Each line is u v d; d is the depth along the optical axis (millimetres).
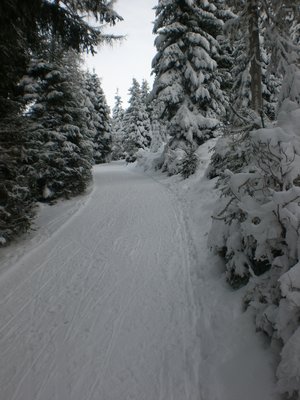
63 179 14312
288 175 3426
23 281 6363
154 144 42938
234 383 3180
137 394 3393
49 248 8117
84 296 5574
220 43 20500
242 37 10617
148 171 24578
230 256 4859
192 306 4902
